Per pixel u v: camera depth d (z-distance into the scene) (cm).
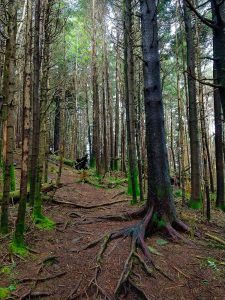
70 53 2366
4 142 1024
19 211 624
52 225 774
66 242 693
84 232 753
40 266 574
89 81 2823
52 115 2758
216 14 358
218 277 589
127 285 546
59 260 607
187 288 557
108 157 2334
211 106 2389
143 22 828
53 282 543
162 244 697
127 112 1184
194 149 1116
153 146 798
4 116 944
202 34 1340
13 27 674
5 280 528
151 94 809
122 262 606
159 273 591
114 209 1038
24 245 629
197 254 664
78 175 1780
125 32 1221
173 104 3034
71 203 1043
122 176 1958
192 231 760
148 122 812
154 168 793
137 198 1202
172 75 1989
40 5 805
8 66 669
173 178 1664
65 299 505
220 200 1194
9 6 670
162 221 756
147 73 816
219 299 534
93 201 1177
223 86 366
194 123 1120
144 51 824
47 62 825
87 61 2639
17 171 1423
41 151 888
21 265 577
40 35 838
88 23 2264
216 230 842
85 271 574
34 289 517
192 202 1105
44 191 1079
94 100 2058
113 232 709
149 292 541
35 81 823
